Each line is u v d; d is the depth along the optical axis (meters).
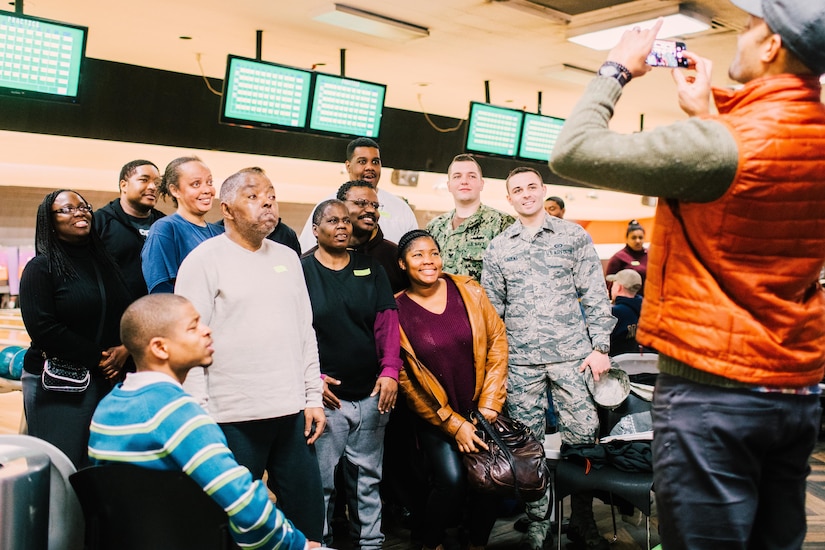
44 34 4.39
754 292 1.34
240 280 2.56
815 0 1.27
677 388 1.44
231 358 2.53
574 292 3.41
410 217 4.11
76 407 2.85
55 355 2.80
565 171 1.43
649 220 11.40
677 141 1.30
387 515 3.85
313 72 5.48
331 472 3.04
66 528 1.96
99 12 4.79
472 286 3.30
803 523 1.50
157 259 3.05
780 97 1.32
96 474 1.76
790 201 1.29
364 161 4.02
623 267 6.98
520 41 5.51
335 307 3.01
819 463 4.76
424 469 3.21
